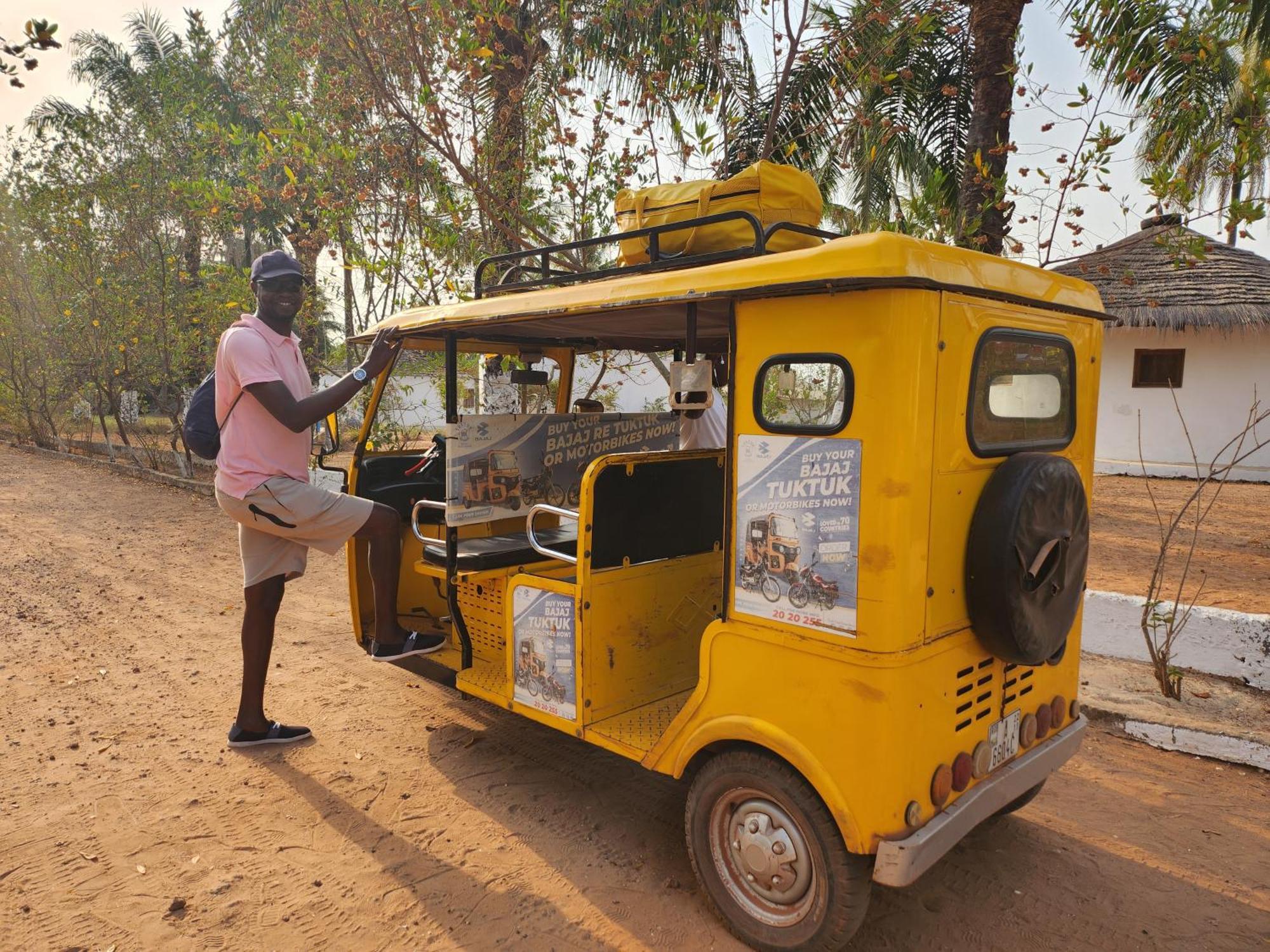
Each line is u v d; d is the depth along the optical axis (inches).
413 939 112.1
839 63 309.7
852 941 111.6
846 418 94.4
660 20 304.2
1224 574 297.7
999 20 259.4
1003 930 113.9
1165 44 241.0
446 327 147.5
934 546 96.7
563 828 140.3
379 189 309.7
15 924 114.3
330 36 299.0
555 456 171.3
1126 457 602.9
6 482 523.8
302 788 153.3
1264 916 117.0
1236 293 540.7
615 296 117.5
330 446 185.6
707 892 115.3
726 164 303.7
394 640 162.7
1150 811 145.0
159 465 584.4
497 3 268.1
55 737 172.7
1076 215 219.9
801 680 100.1
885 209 435.8
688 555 147.6
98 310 527.5
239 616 260.8
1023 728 116.4
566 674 134.0
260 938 112.1
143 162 498.6
